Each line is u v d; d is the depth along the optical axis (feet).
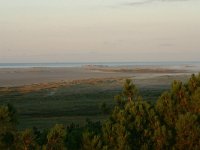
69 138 43.27
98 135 41.14
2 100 225.35
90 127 46.93
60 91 279.08
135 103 44.91
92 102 204.85
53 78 490.90
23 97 241.55
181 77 408.46
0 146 39.32
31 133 38.96
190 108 43.06
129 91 51.67
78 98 232.32
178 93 43.96
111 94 250.78
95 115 158.81
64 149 39.11
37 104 203.72
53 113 169.68
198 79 45.42
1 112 39.60
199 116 42.11
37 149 38.73
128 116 43.19
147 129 41.68
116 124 41.11
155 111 44.45
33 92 273.13
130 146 40.93
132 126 42.42
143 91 260.62
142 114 43.39
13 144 39.24
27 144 38.60
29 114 166.91
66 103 204.64
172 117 43.16
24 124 134.62
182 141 40.22
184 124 40.01
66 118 150.71
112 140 40.63
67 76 536.01
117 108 44.93
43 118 153.07
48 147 38.65
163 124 43.39
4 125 39.88
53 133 39.06
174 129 42.42
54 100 223.71
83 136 40.70
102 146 39.52
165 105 43.78
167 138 40.75
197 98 42.70
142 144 41.68
